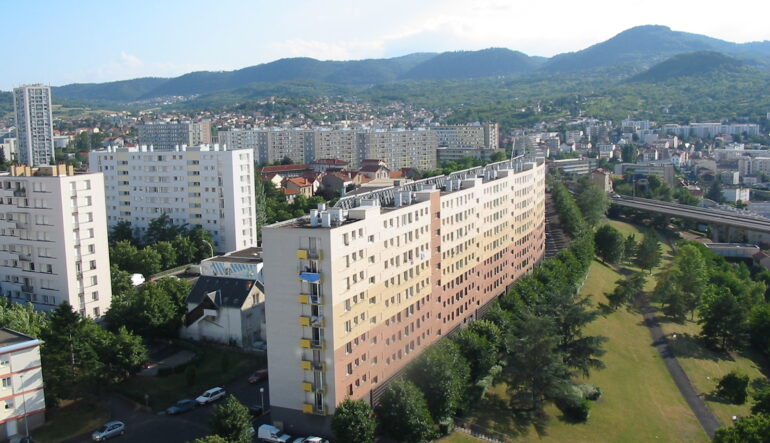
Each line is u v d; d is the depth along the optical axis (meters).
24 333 149.88
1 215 197.50
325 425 135.50
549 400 165.38
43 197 189.50
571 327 180.75
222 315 182.38
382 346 152.62
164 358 174.50
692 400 185.62
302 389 136.62
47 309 194.12
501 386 173.38
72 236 190.50
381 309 151.50
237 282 186.50
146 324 181.12
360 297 142.12
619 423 166.00
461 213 195.38
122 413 144.50
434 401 146.00
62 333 144.12
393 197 179.12
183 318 187.50
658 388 190.00
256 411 144.12
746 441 127.75
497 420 157.25
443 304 186.00
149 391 154.12
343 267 135.62
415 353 169.00
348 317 137.88
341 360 135.88
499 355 184.38
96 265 197.75
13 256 197.00
